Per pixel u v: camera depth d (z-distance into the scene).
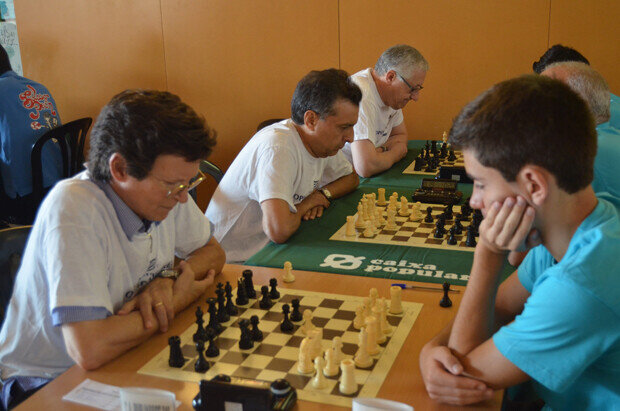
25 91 3.78
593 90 1.94
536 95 1.05
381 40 4.59
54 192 1.51
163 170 1.44
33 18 5.27
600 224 1.11
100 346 1.39
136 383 1.33
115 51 5.16
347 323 1.59
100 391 1.30
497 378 1.19
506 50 4.40
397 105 3.59
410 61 3.44
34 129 3.78
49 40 5.28
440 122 4.68
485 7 4.35
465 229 2.42
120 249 1.59
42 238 1.48
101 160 1.47
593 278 1.07
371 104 3.44
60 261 1.41
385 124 3.72
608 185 1.78
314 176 2.76
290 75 4.84
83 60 5.26
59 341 1.55
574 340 1.09
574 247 1.12
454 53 4.50
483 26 4.39
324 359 1.41
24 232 1.89
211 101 5.08
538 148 1.04
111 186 1.54
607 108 1.96
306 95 2.52
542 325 1.10
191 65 5.03
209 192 5.20
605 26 4.18
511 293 1.54
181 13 4.92
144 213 1.55
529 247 1.21
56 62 5.32
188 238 1.95
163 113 1.40
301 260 2.11
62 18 5.20
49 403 1.26
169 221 1.83
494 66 4.45
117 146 1.42
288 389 1.21
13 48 5.36
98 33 5.16
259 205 2.69
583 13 4.20
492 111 1.07
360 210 2.51
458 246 2.23
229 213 2.71
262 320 1.62
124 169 1.45
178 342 1.39
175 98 1.48
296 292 1.80
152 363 1.41
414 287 1.82
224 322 1.62
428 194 2.91
